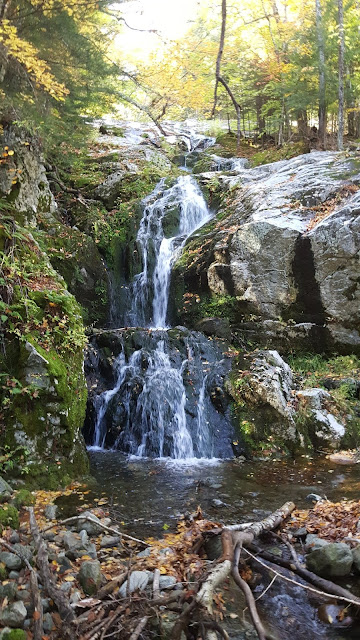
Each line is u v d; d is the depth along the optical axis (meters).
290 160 12.38
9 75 8.16
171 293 10.62
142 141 16.84
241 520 4.83
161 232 11.80
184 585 3.42
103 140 15.80
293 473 6.36
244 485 5.91
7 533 3.85
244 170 13.12
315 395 7.76
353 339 8.93
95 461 6.98
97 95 9.40
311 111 18.89
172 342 8.63
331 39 14.51
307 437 7.36
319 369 8.86
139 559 3.89
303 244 9.02
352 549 3.90
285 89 15.41
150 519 4.86
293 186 10.48
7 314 5.93
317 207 9.71
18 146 8.98
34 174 9.70
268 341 9.31
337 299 8.85
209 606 2.98
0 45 7.13
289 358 9.22
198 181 12.99
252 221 9.82
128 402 7.99
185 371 8.19
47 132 9.27
